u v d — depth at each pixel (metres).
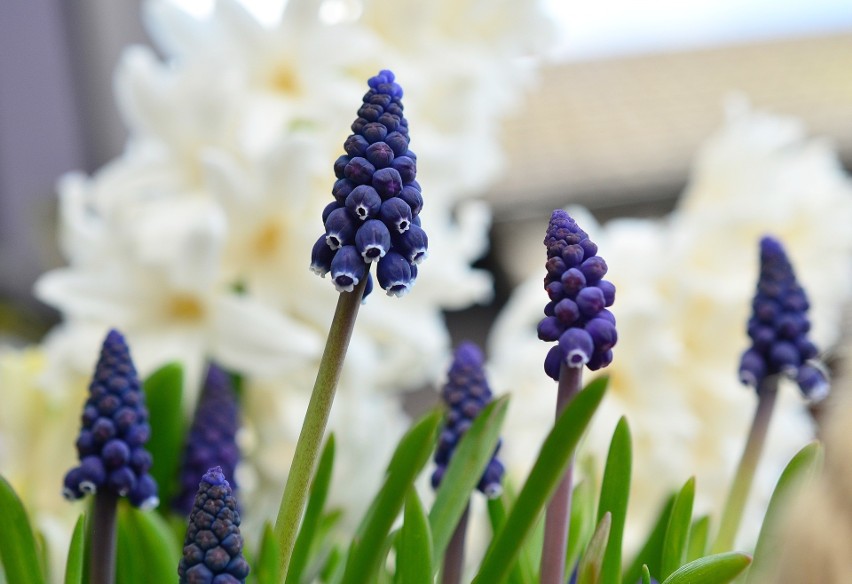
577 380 0.34
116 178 0.62
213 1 0.61
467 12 0.68
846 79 1.81
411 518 0.36
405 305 0.62
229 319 0.56
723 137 0.75
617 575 0.37
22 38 1.54
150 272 0.57
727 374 0.65
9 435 0.59
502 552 0.34
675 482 0.60
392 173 0.32
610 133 1.70
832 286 0.70
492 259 1.55
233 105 0.60
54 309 1.49
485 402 0.40
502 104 0.71
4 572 0.38
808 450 0.36
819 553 0.31
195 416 0.47
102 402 0.37
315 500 0.41
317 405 0.33
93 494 0.38
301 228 0.57
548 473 0.34
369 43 0.62
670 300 0.67
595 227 0.71
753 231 0.68
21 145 1.57
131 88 0.61
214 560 0.32
